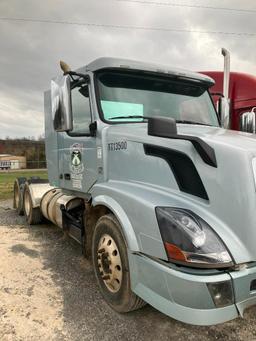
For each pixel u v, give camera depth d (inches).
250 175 100.3
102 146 148.9
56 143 201.2
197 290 94.7
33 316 128.3
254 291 100.2
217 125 179.0
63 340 114.1
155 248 106.3
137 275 114.0
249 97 277.4
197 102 175.5
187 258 97.7
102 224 136.7
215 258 96.3
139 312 132.1
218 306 95.2
